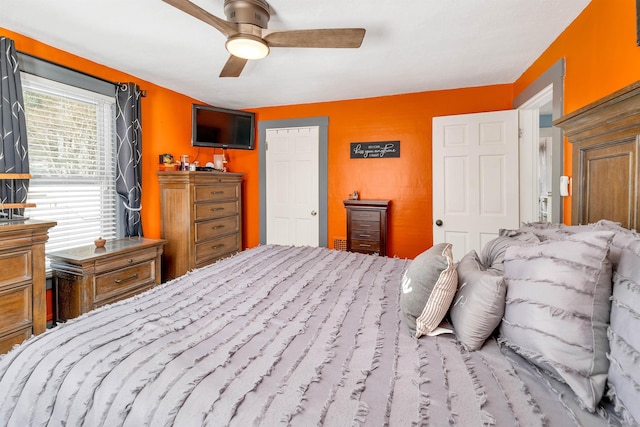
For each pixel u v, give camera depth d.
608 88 1.71
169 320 1.21
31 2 1.91
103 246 2.69
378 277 1.81
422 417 0.73
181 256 3.41
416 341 1.10
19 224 1.90
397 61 2.76
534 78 2.74
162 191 3.45
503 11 1.98
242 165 4.46
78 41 2.42
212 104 4.17
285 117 4.20
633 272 0.80
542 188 4.23
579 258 0.89
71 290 2.43
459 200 3.31
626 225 1.20
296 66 2.87
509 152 3.11
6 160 2.15
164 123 3.54
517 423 0.71
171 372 0.89
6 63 2.14
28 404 0.92
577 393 0.77
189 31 2.27
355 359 0.98
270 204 4.31
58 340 1.07
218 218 3.76
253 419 0.73
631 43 1.53
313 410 0.76
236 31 1.86
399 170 3.71
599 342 0.81
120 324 1.17
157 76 3.18
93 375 0.90
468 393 0.81
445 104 3.52
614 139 1.25
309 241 4.15
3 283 1.82
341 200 3.98
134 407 0.81
